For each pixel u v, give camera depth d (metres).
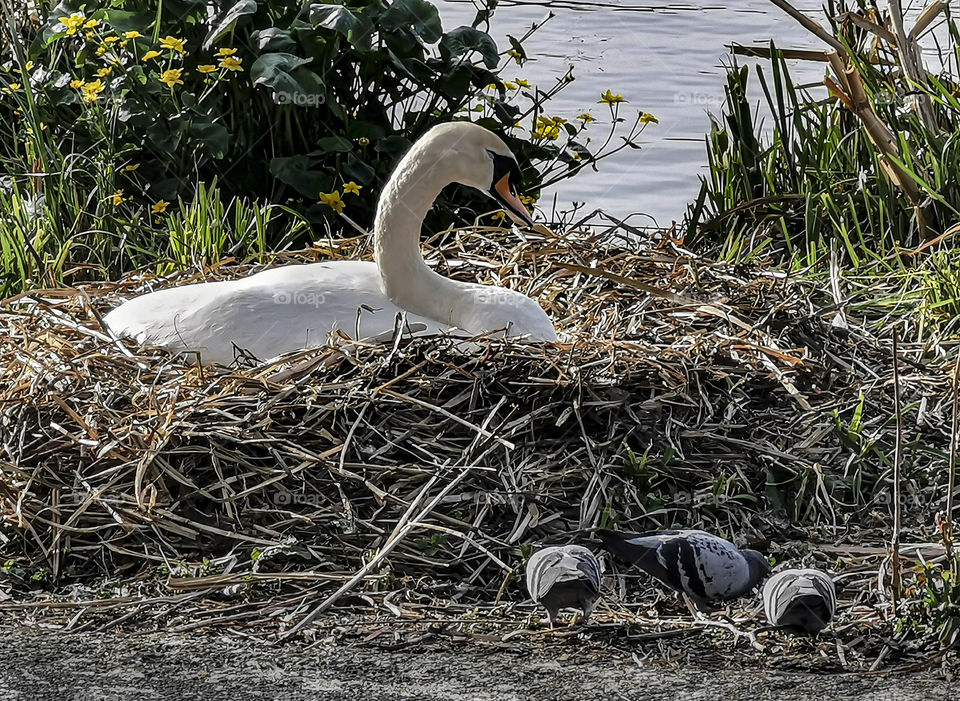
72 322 10.36
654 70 21.12
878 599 7.90
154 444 8.70
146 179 15.01
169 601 7.84
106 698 6.75
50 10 15.84
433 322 10.34
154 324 10.05
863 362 11.04
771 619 7.19
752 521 9.03
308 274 10.62
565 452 9.12
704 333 10.87
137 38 14.41
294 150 14.99
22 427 8.99
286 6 14.74
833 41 15.24
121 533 8.48
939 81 15.39
